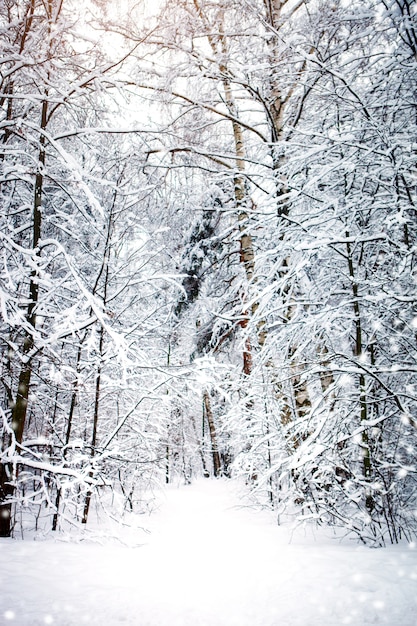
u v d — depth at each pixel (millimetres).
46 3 5184
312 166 5785
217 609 2713
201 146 8625
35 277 5047
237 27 7008
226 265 10234
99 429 8047
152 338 7535
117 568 3531
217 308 10109
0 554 3703
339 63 5770
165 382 6355
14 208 6406
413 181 5098
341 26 5477
